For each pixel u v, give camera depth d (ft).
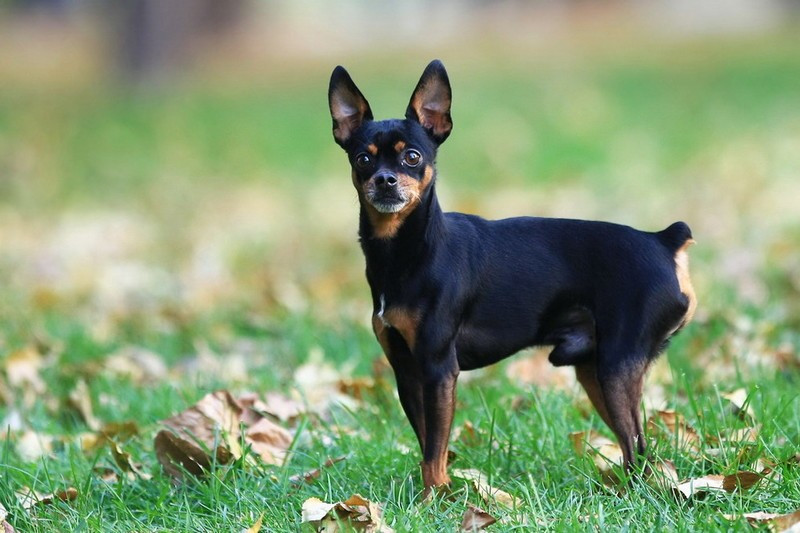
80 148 93.61
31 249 61.36
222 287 48.47
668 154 81.30
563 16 182.19
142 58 132.26
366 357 35.55
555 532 20.98
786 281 40.65
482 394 29.55
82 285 49.52
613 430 23.86
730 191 65.72
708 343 33.83
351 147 24.86
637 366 23.44
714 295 39.42
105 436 28.04
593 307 23.95
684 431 25.35
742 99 101.35
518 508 22.45
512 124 94.79
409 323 23.40
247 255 57.26
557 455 25.34
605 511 22.00
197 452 25.34
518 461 25.38
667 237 24.20
